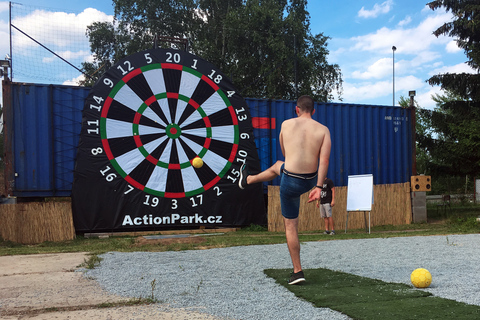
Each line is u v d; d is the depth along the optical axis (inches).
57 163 394.0
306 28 1108.5
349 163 506.3
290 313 110.7
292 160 145.5
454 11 717.3
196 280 157.8
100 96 389.4
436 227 457.4
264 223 429.7
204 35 1079.0
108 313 114.9
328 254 223.5
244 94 1011.3
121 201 387.2
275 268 181.5
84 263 204.2
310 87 1042.1
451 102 740.7
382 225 501.0
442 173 747.4
